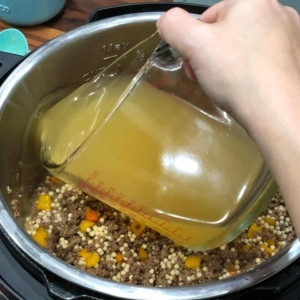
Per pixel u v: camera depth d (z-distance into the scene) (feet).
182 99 1.77
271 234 2.25
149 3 2.31
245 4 1.43
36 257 1.58
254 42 1.37
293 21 1.48
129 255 2.16
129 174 1.71
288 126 1.26
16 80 2.00
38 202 2.35
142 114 1.73
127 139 1.70
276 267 1.64
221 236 1.77
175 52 1.66
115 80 2.16
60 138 1.96
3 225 1.64
